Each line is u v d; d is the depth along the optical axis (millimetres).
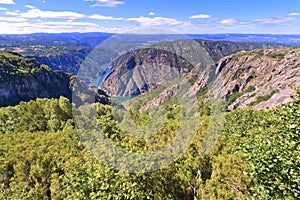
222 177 6180
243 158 6289
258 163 4918
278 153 4680
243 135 8586
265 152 5055
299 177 4102
